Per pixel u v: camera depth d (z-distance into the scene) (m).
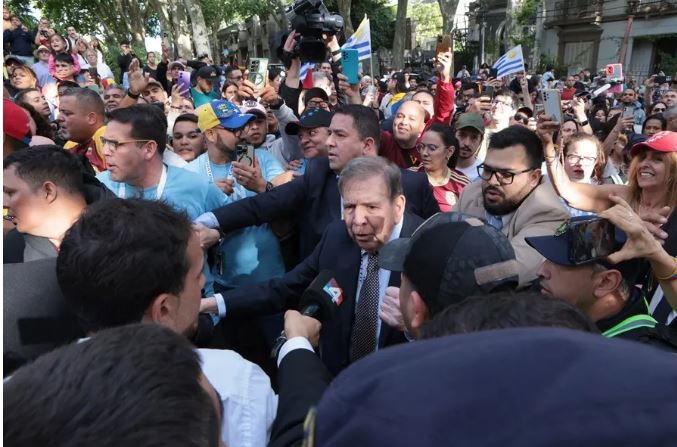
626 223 1.53
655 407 0.49
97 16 33.50
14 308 1.45
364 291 2.11
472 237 1.30
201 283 1.44
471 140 4.18
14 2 21.41
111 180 2.81
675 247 2.68
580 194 2.62
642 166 2.79
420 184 2.85
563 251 1.52
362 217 2.01
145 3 32.53
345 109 2.79
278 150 4.24
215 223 2.66
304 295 1.80
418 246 1.34
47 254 1.83
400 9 26.45
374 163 2.09
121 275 1.23
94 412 0.63
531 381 0.51
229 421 1.23
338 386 0.60
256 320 2.87
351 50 4.63
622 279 1.54
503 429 0.48
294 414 1.27
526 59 32.09
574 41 29.69
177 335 0.79
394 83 11.85
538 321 0.89
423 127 4.11
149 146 2.59
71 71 7.19
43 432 0.61
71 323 1.51
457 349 0.57
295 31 4.38
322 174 2.84
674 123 4.80
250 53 42.34
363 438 0.52
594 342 0.57
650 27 26.03
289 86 4.54
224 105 3.22
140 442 0.62
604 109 8.35
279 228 3.03
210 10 27.08
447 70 4.59
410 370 0.55
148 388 0.66
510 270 1.28
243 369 1.34
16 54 11.79
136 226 1.26
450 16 23.77
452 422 0.50
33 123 3.08
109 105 5.32
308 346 1.57
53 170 1.84
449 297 1.26
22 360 1.43
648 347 0.59
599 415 0.48
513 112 6.27
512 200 2.45
